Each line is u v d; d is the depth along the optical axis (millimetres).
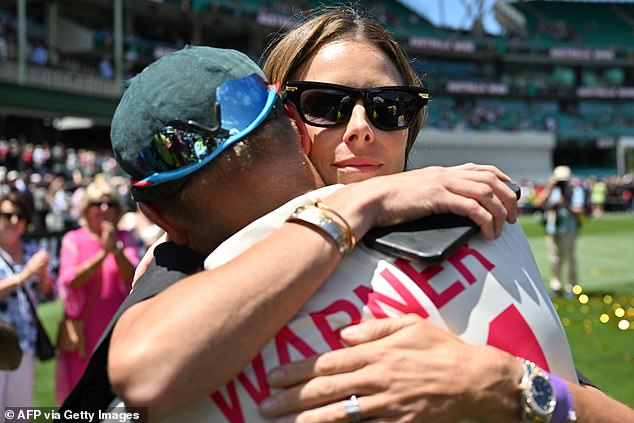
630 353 5734
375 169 1390
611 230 20391
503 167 39219
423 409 951
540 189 27578
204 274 985
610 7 57812
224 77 1062
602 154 47031
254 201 1087
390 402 950
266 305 935
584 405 1063
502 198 1106
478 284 1044
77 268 3875
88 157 21750
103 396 1087
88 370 1072
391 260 1032
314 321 994
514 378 998
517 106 48062
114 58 31219
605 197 32281
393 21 46594
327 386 958
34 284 4047
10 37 24703
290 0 40531
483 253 1074
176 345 909
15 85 19594
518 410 1002
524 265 1138
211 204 1084
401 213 1056
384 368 961
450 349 981
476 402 964
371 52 1423
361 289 1019
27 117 25484
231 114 1051
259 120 1071
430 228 1051
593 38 56094
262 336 938
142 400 908
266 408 964
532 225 22219
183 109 1039
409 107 1420
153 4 33062
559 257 8867
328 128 1393
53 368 5453
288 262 963
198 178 1068
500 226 1091
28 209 4152
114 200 4008
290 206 1062
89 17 33062
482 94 47031
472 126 43500
